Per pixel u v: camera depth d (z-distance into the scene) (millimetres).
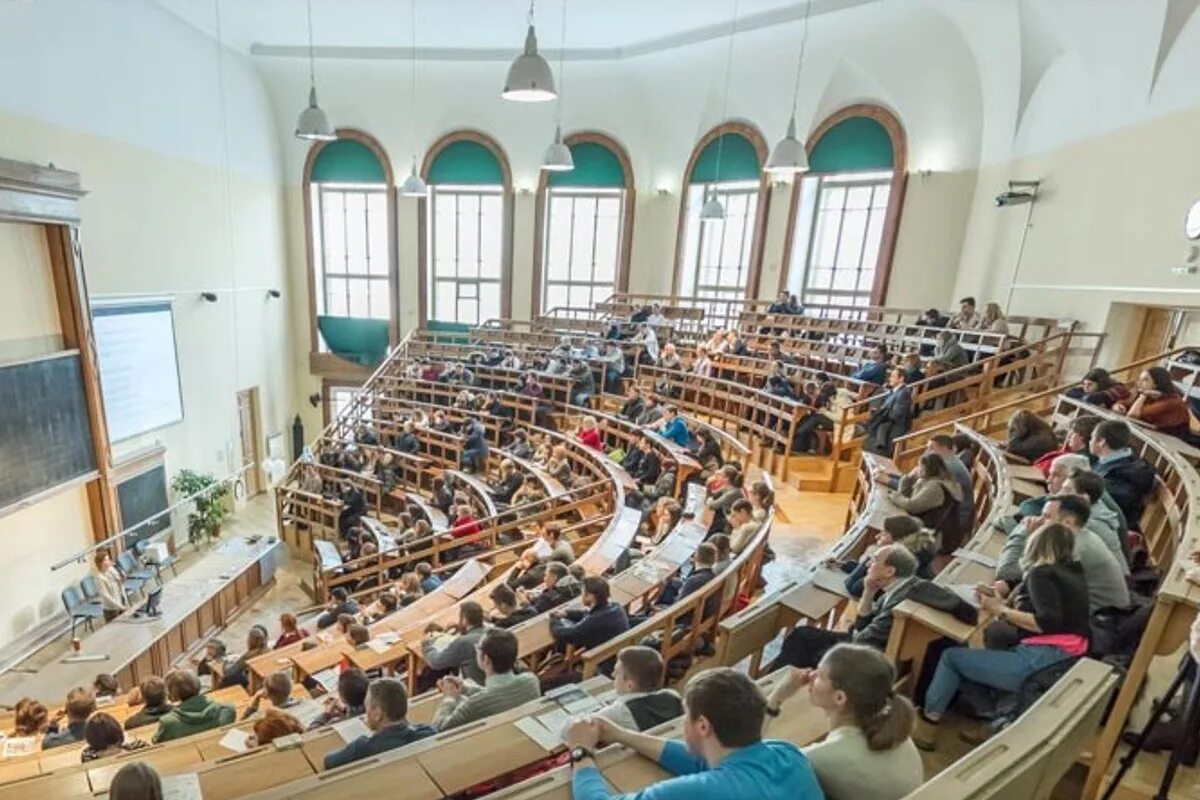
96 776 3133
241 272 12992
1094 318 7449
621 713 2145
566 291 15078
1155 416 4859
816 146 11742
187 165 11234
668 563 4773
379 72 13148
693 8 10125
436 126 14047
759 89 11781
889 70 10477
